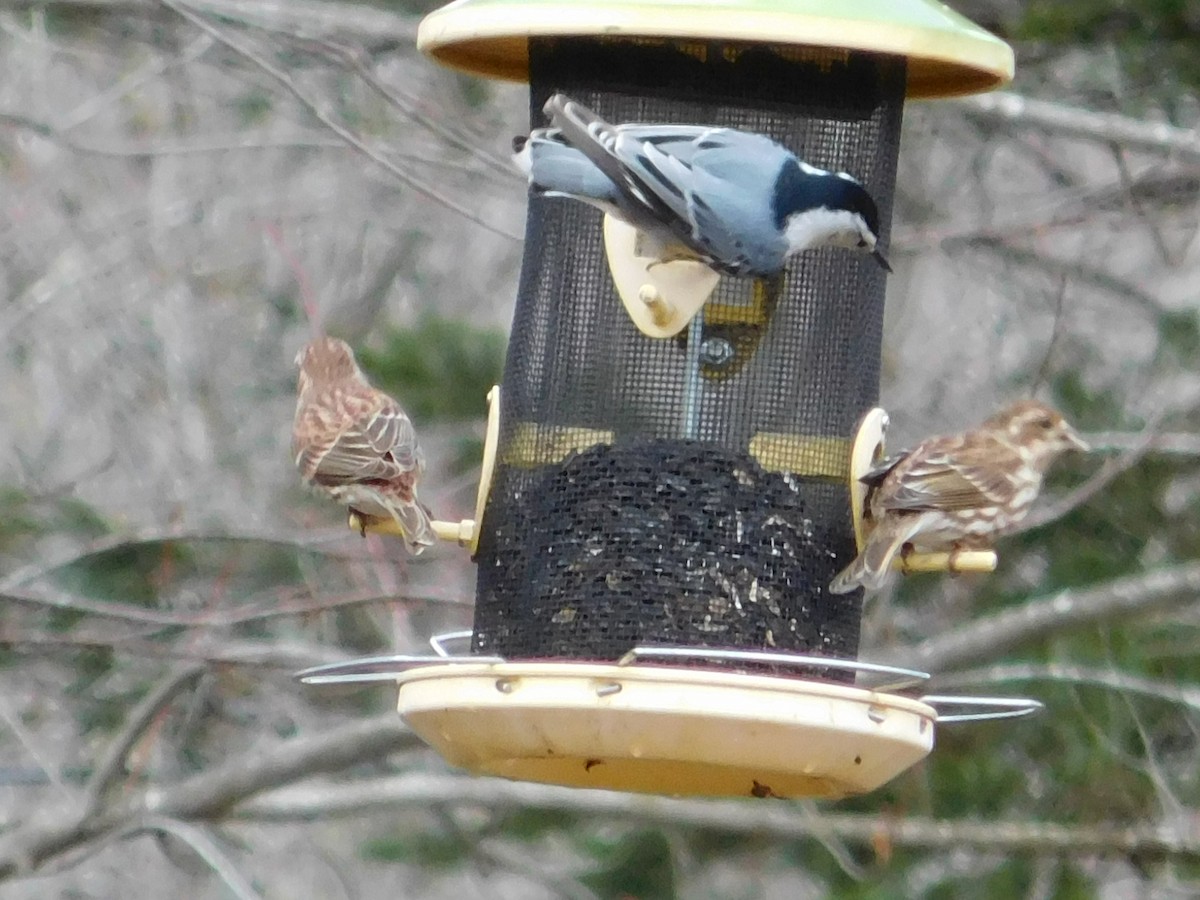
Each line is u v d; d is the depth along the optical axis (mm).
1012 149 18516
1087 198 16875
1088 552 15969
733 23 9648
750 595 10367
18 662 16547
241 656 15070
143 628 16250
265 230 16500
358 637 16641
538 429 10680
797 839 16656
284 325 17781
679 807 15906
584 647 10375
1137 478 15945
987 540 11164
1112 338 17516
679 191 10039
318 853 17094
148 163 18547
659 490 10430
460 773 17812
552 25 9781
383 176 17953
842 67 10773
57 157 18391
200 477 16891
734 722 9094
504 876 18719
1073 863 16359
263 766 15227
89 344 17750
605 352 10602
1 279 17891
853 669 9492
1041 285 17625
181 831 14547
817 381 10617
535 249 10883
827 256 10680
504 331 16766
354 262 18094
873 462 10750
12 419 17359
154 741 15867
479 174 14914
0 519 16297
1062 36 17047
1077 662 15852
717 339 10562
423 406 16531
